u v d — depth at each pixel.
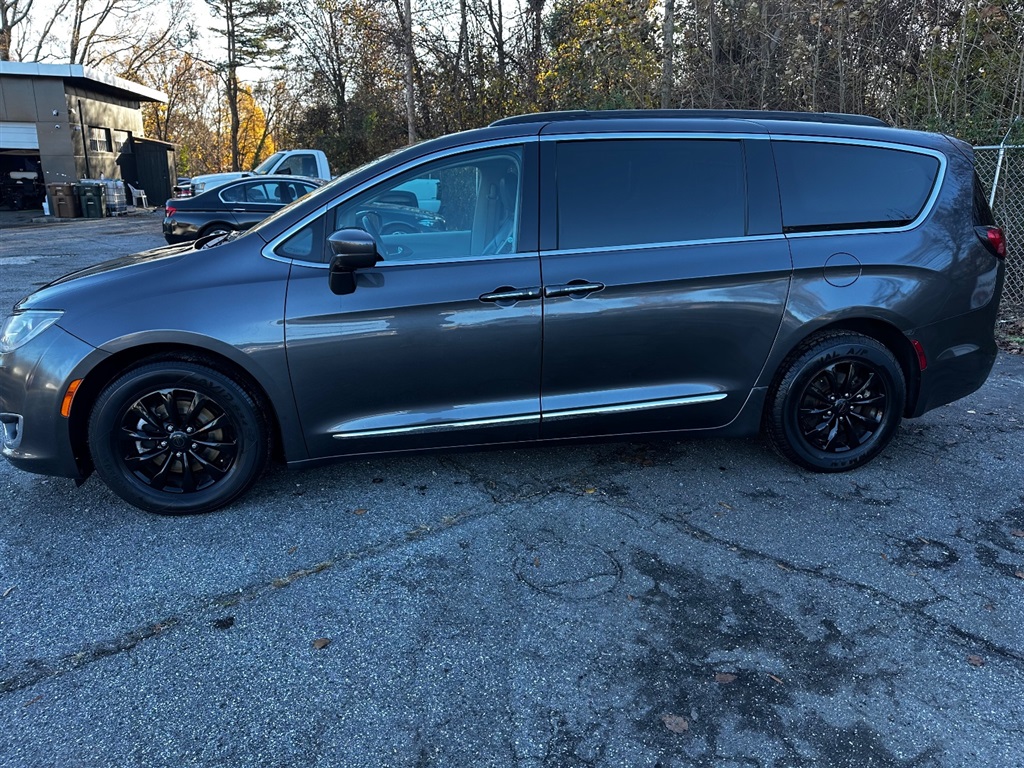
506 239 3.45
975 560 3.12
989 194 7.79
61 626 2.68
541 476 3.90
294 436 3.42
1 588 2.90
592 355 3.49
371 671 2.45
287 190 12.25
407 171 3.45
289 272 3.32
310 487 3.76
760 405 3.76
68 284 3.42
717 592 2.88
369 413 3.44
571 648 2.56
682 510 3.54
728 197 3.59
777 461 4.10
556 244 3.45
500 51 15.81
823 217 3.67
